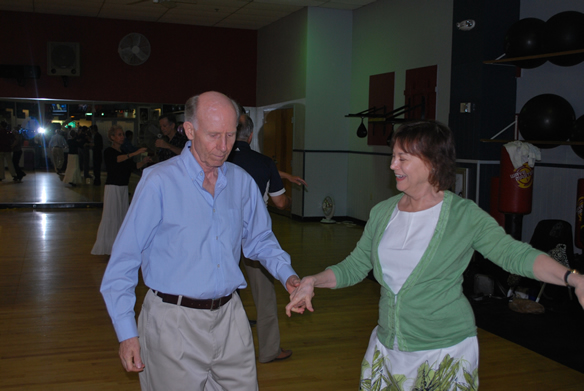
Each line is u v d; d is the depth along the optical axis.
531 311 4.38
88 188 10.58
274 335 3.34
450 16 6.85
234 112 1.76
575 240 4.71
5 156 10.15
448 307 1.69
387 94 8.24
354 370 3.29
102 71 10.48
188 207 1.76
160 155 5.42
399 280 1.73
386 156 8.33
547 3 5.64
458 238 1.69
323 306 4.60
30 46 10.05
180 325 1.77
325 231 8.43
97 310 4.34
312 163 9.35
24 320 4.07
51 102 10.30
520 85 6.04
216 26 10.98
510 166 5.06
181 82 10.93
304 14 9.14
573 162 5.40
